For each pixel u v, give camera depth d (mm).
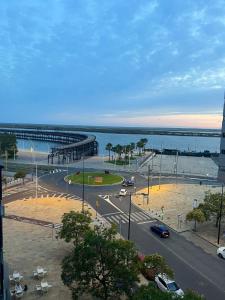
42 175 119438
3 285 33188
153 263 37875
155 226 62156
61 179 112812
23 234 57594
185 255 51750
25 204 79125
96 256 33812
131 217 71312
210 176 127562
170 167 153750
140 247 54469
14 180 106312
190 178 121688
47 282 40750
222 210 60250
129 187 102750
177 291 38344
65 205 79062
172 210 76938
